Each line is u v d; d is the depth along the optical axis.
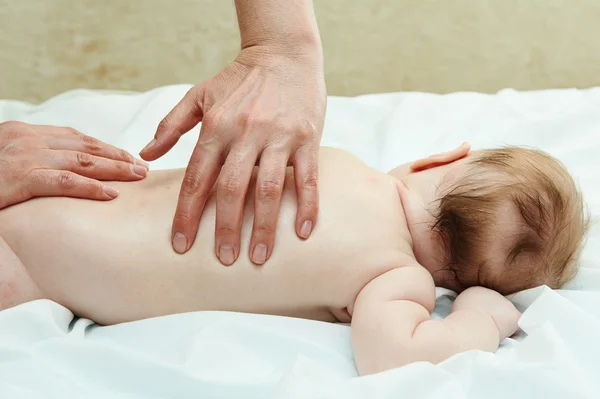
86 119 1.50
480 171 1.03
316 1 2.13
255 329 0.89
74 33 2.12
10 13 2.08
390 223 0.98
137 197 0.97
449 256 1.03
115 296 0.94
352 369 0.88
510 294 1.03
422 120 1.57
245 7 1.04
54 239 0.93
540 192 0.98
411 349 0.85
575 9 2.18
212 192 0.97
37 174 0.95
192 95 0.99
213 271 0.93
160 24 2.12
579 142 1.50
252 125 0.90
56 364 0.83
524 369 0.78
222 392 0.80
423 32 2.18
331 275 0.94
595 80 2.27
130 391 0.82
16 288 0.92
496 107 1.61
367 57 2.21
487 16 2.18
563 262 1.02
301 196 0.92
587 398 0.75
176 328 0.90
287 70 0.98
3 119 1.49
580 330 0.87
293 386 0.74
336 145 1.49
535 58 2.23
